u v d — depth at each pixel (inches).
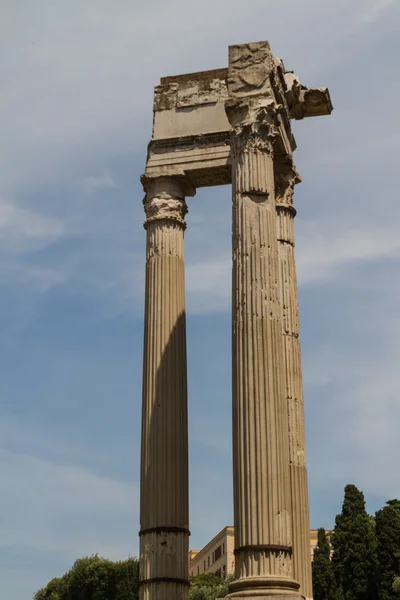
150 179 1182.3
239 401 856.3
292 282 1080.8
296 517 981.8
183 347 1118.4
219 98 1200.8
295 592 783.7
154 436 1067.3
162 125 1208.2
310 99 1125.1
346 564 2822.3
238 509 821.2
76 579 3715.6
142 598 1010.1
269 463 824.9
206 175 1183.6
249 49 992.2
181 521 1042.1
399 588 2506.2
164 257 1146.7
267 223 928.9
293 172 1112.8
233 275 917.2
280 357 881.5
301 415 1032.8
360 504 2967.5
